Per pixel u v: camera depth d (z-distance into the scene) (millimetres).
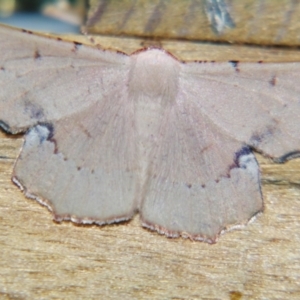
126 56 112
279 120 110
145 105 112
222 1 121
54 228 111
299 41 121
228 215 110
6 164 113
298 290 111
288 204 113
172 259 111
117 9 121
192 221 110
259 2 120
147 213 110
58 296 110
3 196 112
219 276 111
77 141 110
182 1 120
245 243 112
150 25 121
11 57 108
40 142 109
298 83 109
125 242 111
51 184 109
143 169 111
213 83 112
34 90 109
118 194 110
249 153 111
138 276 111
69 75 110
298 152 110
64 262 111
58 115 110
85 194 109
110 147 111
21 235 111
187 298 110
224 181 110
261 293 111
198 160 111
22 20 158
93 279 110
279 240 112
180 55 120
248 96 111
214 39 121
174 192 110
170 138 112
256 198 110
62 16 160
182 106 113
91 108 111
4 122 108
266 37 121
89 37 121
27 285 110
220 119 112
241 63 111
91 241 111
